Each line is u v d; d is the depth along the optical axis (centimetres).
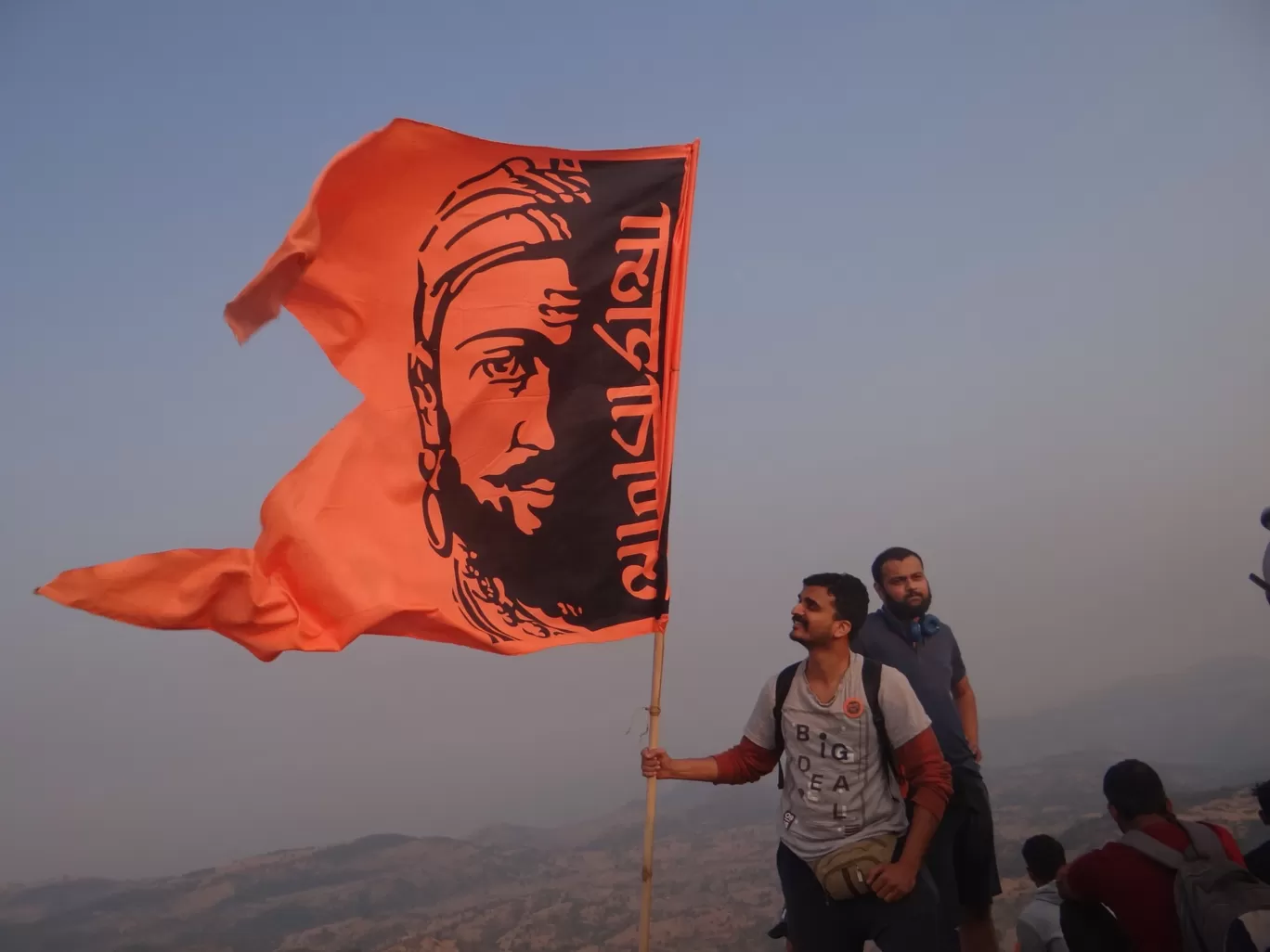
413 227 706
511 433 702
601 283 733
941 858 682
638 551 702
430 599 656
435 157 709
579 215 738
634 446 716
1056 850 782
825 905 557
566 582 690
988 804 704
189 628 603
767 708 601
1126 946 566
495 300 713
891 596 726
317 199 670
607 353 726
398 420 680
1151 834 552
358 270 692
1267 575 708
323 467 657
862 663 570
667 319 738
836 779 557
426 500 674
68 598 573
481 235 719
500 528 688
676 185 756
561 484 702
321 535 639
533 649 672
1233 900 506
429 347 697
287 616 623
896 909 539
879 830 552
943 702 709
